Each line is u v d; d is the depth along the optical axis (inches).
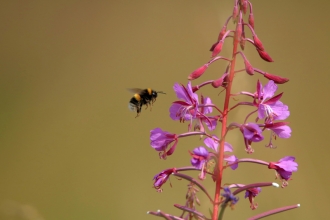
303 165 397.4
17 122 446.0
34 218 414.9
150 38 446.0
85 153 435.5
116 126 439.2
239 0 172.2
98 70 451.5
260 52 169.6
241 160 167.6
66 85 452.4
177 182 402.3
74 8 458.6
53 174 431.8
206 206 362.3
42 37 459.8
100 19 455.2
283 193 388.2
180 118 170.2
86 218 417.4
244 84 361.1
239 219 380.2
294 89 418.6
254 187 157.6
